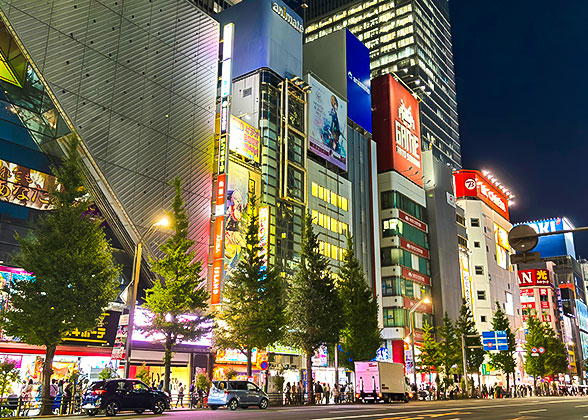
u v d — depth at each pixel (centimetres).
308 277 4028
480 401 4588
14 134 3173
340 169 6178
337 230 5825
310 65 7100
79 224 2447
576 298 15450
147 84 3903
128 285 3578
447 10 13662
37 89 3312
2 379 2269
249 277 3488
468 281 8662
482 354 6656
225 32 4616
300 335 3900
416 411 2595
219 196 4181
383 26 11869
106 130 3547
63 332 2353
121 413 2495
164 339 3086
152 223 3728
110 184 3494
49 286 2302
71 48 3441
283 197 4997
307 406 3362
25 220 3142
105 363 3316
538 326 8712
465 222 9188
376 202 6781
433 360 5856
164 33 4119
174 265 3066
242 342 3397
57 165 3341
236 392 2873
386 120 7438
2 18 3111
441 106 11944
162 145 3916
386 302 6644
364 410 2692
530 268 13300
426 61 11594
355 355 4294
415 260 7212
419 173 7906
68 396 2430
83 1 3572
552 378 9281
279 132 5219
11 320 2277
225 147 4316
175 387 3622
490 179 10375
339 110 6272
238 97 5294
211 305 3984
